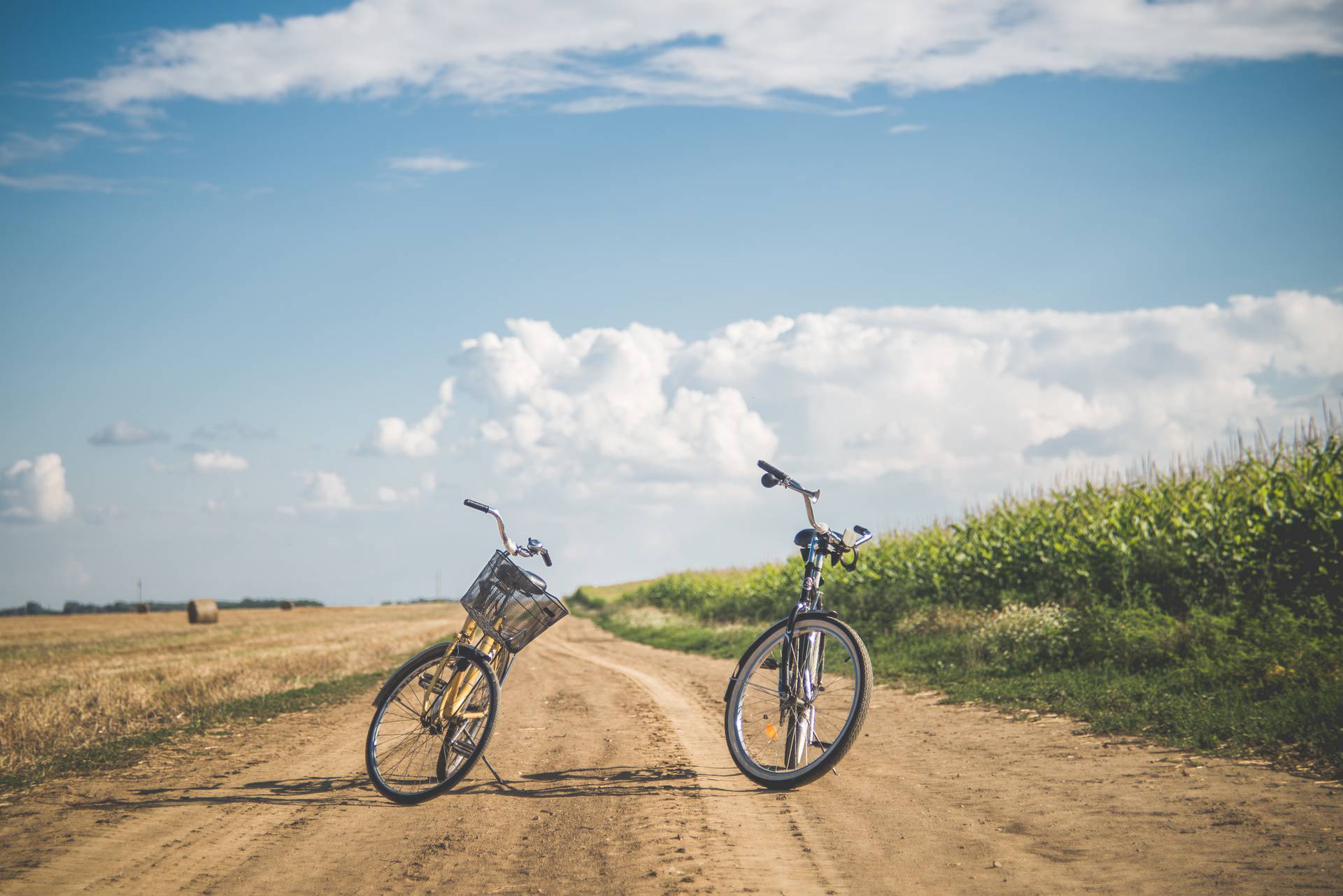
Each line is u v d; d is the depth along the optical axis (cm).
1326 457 1159
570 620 4869
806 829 415
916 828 411
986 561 1738
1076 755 586
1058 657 1061
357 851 395
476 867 368
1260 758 533
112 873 366
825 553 530
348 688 1213
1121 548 1332
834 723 607
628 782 529
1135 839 376
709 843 392
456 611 7781
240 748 720
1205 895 303
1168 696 754
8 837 425
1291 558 1116
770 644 520
